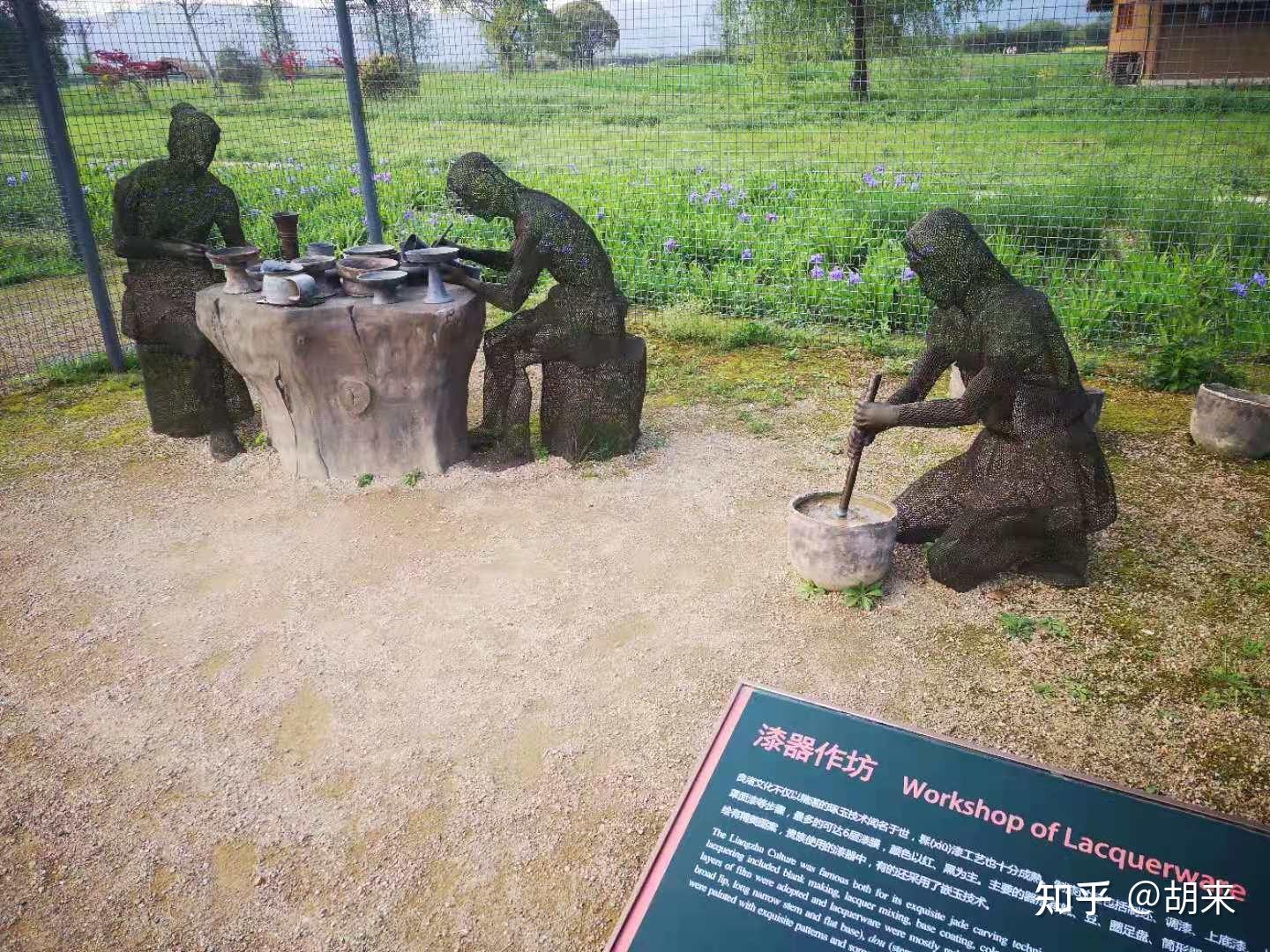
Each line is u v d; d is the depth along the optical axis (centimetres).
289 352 461
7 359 697
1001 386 362
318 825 282
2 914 257
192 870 269
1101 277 716
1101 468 379
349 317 461
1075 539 383
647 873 235
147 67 766
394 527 450
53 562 425
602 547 429
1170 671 339
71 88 727
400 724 322
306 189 1102
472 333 485
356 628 374
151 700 336
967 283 365
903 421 368
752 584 397
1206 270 680
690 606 383
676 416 575
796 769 259
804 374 637
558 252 471
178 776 302
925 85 913
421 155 1104
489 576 407
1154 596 383
